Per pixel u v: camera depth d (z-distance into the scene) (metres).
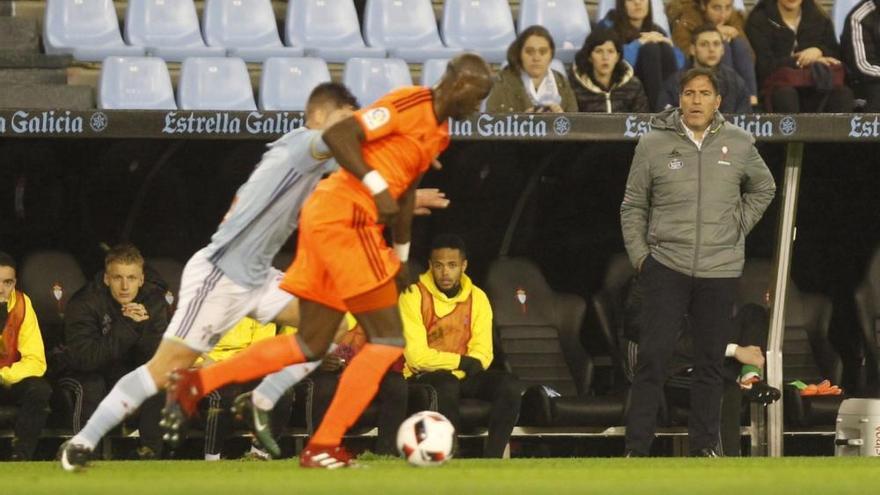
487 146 42.59
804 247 45.50
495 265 42.84
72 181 41.44
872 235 45.31
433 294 39.28
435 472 22.69
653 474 22.66
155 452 35.56
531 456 43.34
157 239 42.78
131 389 24.27
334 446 23.42
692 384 34.56
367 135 22.39
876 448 37.59
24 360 37.03
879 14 45.09
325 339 23.64
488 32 49.91
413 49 47.84
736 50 44.47
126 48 46.03
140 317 37.03
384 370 23.09
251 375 23.27
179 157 41.50
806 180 44.59
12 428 36.69
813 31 45.84
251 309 25.12
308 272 23.38
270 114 36.97
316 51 47.31
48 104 42.38
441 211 44.12
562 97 41.84
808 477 21.89
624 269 42.62
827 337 44.03
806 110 44.16
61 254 40.69
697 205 33.97
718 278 34.06
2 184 41.06
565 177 43.72
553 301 42.66
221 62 44.72
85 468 24.28
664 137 34.31
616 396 39.53
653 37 43.53
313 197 22.94
